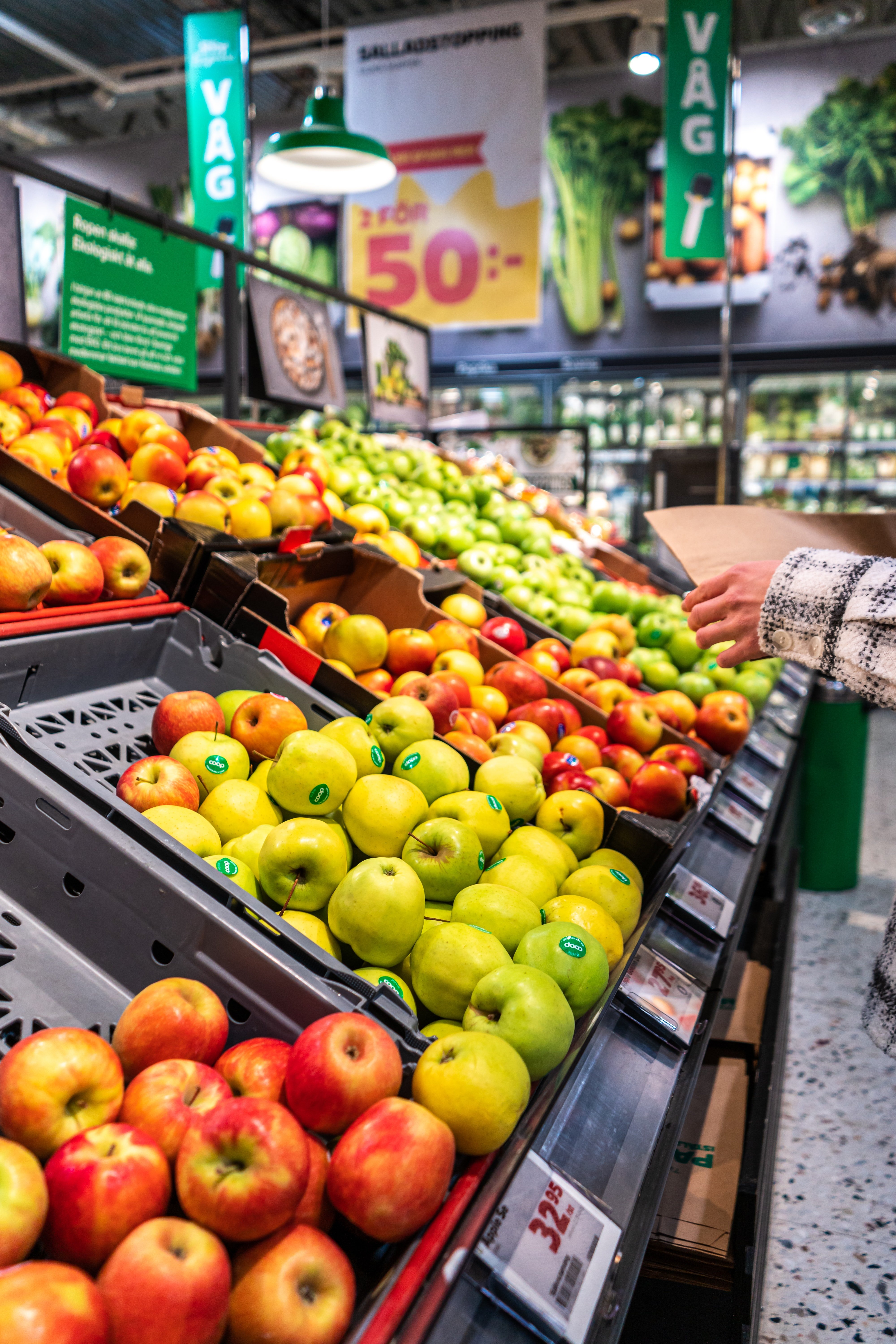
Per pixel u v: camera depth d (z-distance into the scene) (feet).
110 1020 2.80
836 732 12.28
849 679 3.34
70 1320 1.77
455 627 6.45
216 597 4.85
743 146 30.94
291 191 35.12
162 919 2.89
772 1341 5.62
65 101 37.78
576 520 15.60
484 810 4.22
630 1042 3.60
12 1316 1.74
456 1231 2.32
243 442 8.42
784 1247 6.42
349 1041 2.51
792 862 10.27
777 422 31.99
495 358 33.78
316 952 2.93
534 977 3.06
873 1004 3.68
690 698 8.18
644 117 31.53
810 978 10.12
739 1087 5.73
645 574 13.00
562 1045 3.01
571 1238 2.50
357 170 16.51
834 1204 6.82
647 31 22.47
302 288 13.80
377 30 23.56
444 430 18.15
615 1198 2.79
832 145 30.17
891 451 30.73
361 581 6.61
